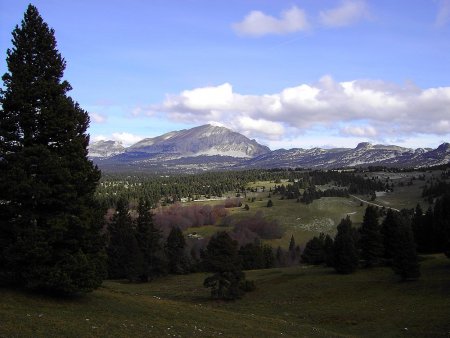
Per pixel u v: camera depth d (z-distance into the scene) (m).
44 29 34.97
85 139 36.19
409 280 65.06
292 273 83.44
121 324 29.38
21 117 32.97
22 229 31.38
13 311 27.06
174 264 105.38
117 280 95.06
